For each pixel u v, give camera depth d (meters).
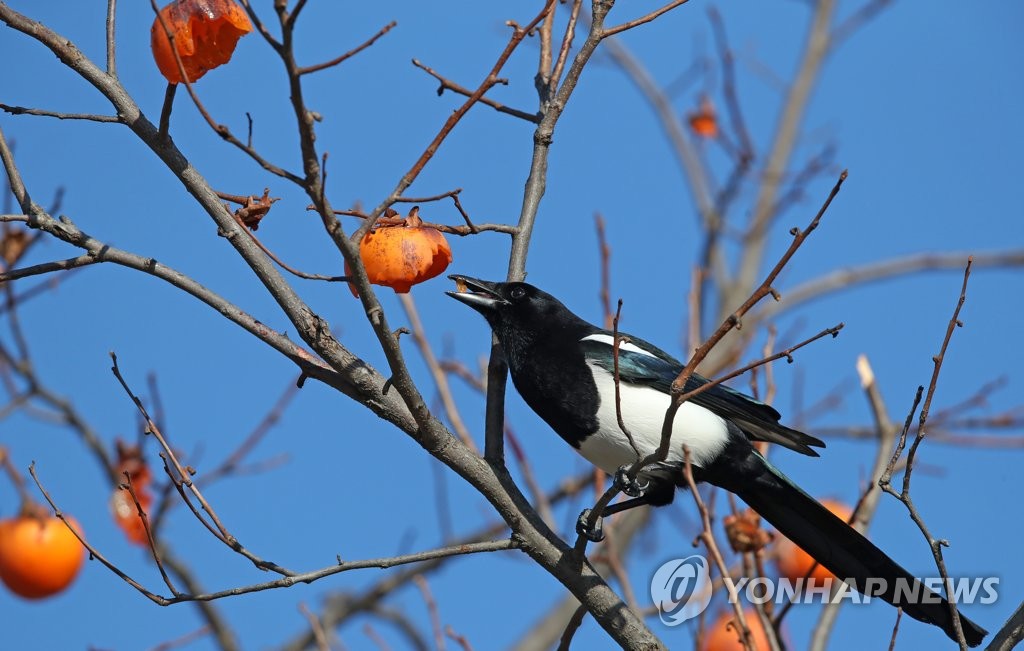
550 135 11.41
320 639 12.16
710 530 8.69
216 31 8.40
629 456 11.73
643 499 11.85
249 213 9.06
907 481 8.42
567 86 11.41
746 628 8.53
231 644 16.81
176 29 8.25
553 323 12.05
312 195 7.86
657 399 11.58
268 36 7.30
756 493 11.48
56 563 11.66
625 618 9.52
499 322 12.10
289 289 9.13
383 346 8.64
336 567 8.91
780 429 11.36
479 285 12.12
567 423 11.88
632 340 12.17
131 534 13.66
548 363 11.84
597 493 12.15
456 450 9.45
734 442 11.46
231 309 9.18
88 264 9.03
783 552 11.80
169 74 8.41
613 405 11.63
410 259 8.73
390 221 8.95
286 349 9.21
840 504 12.30
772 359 8.16
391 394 9.32
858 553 11.01
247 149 7.71
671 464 11.52
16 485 11.85
